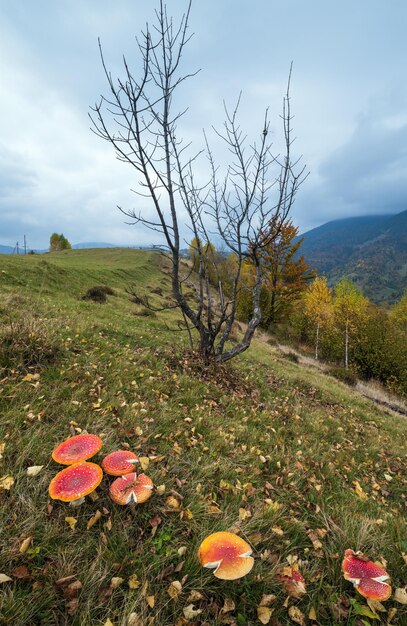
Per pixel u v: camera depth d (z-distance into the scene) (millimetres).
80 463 3018
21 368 5180
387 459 6645
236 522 3035
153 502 3137
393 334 27328
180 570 2543
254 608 2408
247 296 33188
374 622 2436
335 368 20672
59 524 2717
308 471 4695
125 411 4777
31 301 11711
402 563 3057
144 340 10219
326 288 39031
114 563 2477
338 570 2834
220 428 5137
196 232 7715
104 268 35125
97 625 2100
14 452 3363
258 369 11680
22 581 2256
